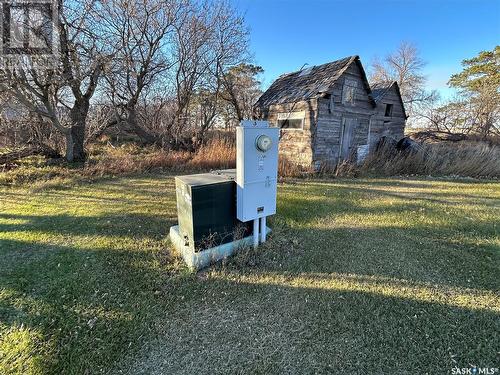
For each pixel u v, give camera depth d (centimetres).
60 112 979
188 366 179
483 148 1016
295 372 174
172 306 235
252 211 302
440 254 320
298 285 264
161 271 285
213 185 287
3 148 946
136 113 1245
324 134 980
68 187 634
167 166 891
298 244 346
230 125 1669
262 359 184
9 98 850
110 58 923
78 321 215
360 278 273
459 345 191
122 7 966
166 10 1070
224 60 1264
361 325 212
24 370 174
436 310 226
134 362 182
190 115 1332
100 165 803
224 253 306
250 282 269
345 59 1008
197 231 287
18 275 275
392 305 234
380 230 390
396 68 3114
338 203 521
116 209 480
